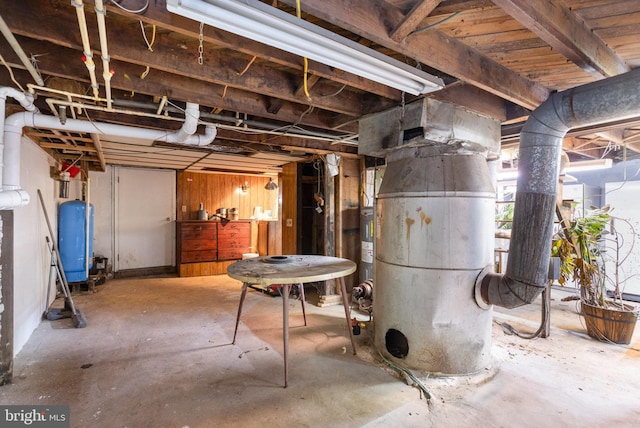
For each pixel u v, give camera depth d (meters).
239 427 1.90
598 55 1.82
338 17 1.39
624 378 2.47
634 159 4.73
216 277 6.07
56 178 4.31
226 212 6.73
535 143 2.13
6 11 1.50
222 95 2.61
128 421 1.94
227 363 2.69
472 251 2.44
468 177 2.47
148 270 6.27
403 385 2.36
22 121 2.47
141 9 1.41
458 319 2.43
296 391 2.28
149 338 3.20
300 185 5.64
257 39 1.33
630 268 4.59
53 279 4.30
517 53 2.01
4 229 2.34
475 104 2.58
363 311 4.13
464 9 1.49
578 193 4.91
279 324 3.62
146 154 4.65
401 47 1.63
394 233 2.63
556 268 2.33
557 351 2.95
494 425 1.92
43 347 2.97
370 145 2.78
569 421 1.96
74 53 2.02
